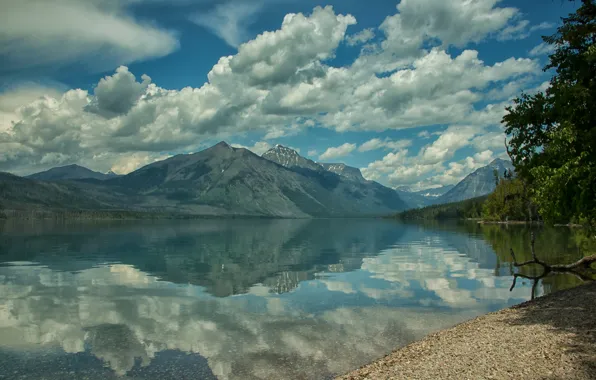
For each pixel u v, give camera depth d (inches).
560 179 835.4
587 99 829.2
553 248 2583.7
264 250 3476.9
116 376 751.7
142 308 1294.3
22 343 951.0
